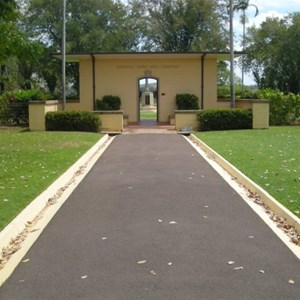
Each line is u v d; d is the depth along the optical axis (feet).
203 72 87.35
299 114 83.05
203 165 38.58
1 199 24.85
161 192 28.12
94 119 71.26
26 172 33.63
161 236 19.66
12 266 16.67
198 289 14.42
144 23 143.95
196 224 21.35
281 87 139.33
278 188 27.14
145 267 16.24
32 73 141.59
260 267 16.16
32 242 19.29
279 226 21.08
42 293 14.38
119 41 139.54
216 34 140.77
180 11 143.33
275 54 137.69
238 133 64.28
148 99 156.97
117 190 28.91
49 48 130.31
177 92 87.86
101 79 87.71
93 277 15.48
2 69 118.21
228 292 14.19
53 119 71.41
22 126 81.15
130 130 75.66
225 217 22.53
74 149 47.42
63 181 31.60
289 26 139.95
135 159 42.57
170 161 40.98
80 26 134.82
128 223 21.67
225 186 29.91
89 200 26.53
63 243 19.06
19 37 55.31
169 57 85.71
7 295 14.30
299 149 45.44
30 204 24.23
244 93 102.73
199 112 72.69
